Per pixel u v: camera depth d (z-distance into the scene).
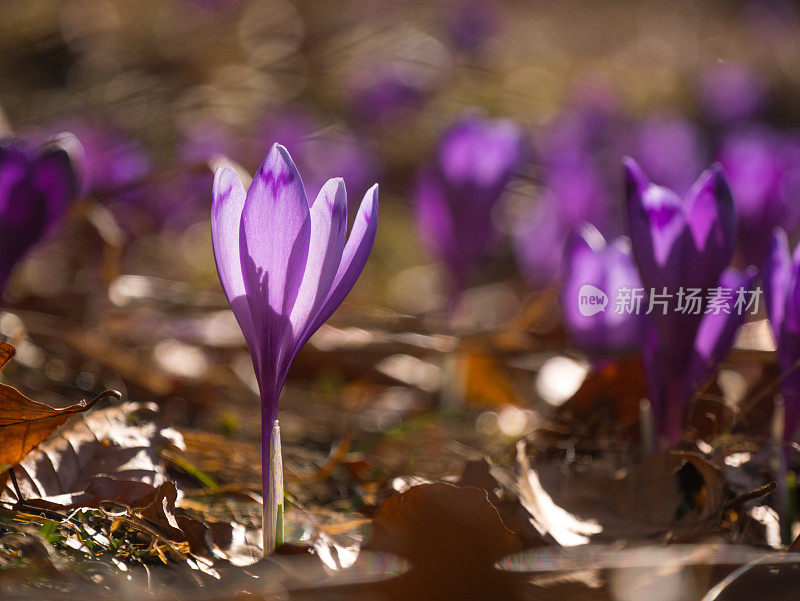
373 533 0.59
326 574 0.59
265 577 0.59
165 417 0.68
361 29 2.27
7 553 0.59
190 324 1.02
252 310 0.59
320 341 1.00
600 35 3.53
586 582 0.59
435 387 1.02
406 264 1.65
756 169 0.86
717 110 2.26
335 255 0.59
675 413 0.65
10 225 0.66
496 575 0.59
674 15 3.82
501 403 0.96
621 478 0.65
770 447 0.69
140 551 0.61
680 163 1.67
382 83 1.91
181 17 2.20
